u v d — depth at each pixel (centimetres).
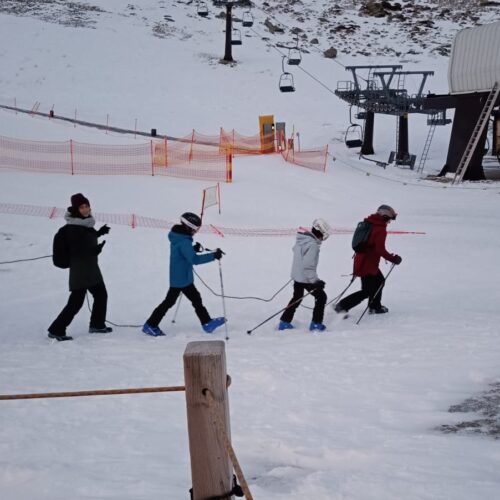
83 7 5769
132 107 4116
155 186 2359
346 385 615
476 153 3072
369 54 5412
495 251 1650
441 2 6488
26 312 1089
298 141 3478
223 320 922
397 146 3491
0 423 526
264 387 622
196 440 279
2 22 5147
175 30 5594
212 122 3984
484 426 479
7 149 2783
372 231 992
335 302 1088
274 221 2050
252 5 6431
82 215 905
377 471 394
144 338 897
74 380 658
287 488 378
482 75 3036
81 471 406
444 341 783
